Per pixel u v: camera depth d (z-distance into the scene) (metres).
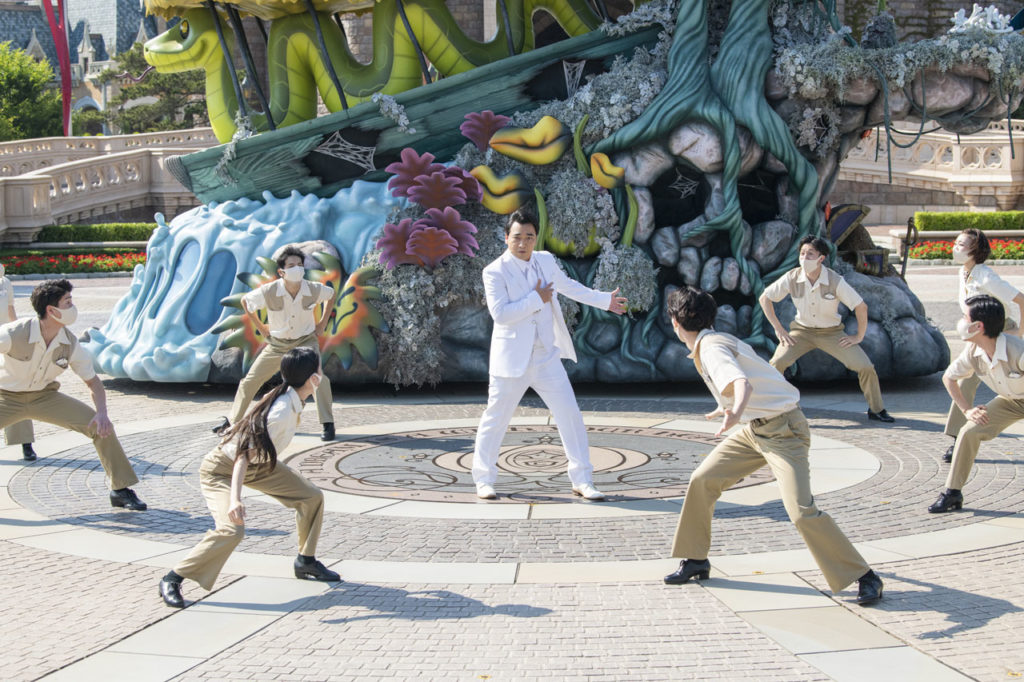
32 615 5.20
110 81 77.06
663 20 12.03
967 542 6.18
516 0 13.41
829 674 4.40
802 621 5.00
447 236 11.21
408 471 8.22
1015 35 11.35
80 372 6.98
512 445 9.13
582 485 7.32
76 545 6.39
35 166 40.22
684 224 11.58
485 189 11.53
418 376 11.45
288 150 12.35
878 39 11.99
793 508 5.19
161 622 5.09
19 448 9.22
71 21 105.94
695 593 5.41
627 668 4.48
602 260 11.38
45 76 67.56
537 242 11.51
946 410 10.42
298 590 5.53
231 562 6.02
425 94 12.27
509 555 6.09
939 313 17.47
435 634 4.89
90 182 35.72
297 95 13.27
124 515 7.05
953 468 6.82
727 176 11.24
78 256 30.20
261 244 11.88
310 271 11.38
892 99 11.50
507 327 7.23
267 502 7.39
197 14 13.25
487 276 7.18
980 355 6.59
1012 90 11.48
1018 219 29.78
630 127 11.31
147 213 37.12
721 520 6.75
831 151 11.79
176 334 11.84
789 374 11.59
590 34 12.20
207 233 12.10
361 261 11.56
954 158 33.50
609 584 5.57
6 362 6.91
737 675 4.41
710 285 11.48
